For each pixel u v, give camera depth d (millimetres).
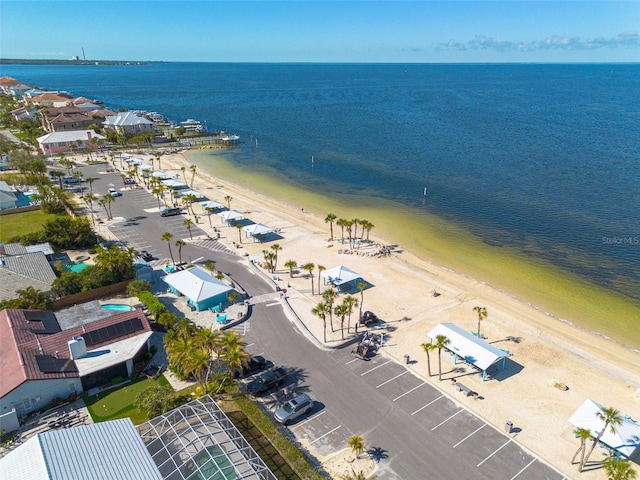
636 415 44406
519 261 80250
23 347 45594
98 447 32781
